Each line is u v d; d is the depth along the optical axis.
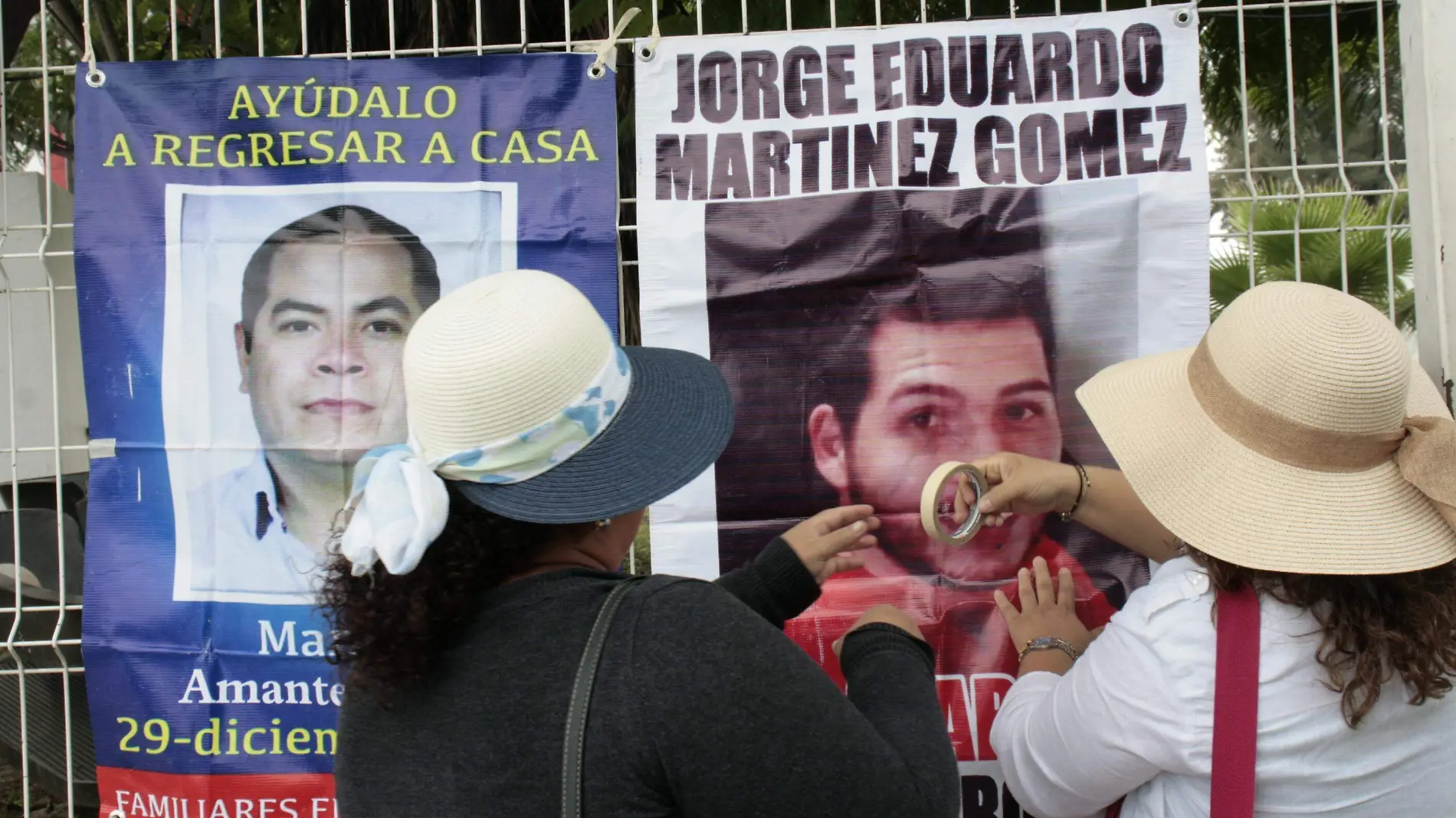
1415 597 1.18
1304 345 1.20
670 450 1.08
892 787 0.97
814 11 2.74
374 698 1.08
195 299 2.06
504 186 2.04
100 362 2.06
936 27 2.02
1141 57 2.00
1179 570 1.32
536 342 1.02
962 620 2.03
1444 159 1.91
